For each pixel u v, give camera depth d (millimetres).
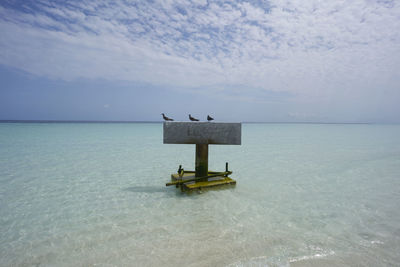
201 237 4523
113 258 3834
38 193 7438
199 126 7004
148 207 6164
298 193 7418
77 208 6129
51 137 30875
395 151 18500
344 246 4176
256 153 17578
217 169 11469
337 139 33812
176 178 7750
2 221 5320
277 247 4137
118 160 13914
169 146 22062
